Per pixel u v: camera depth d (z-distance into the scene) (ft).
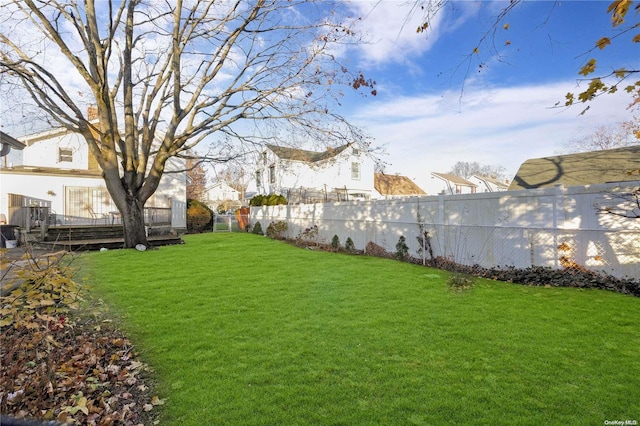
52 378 8.92
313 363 10.16
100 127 33.27
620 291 16.83
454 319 13.56
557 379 9.12
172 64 33.68
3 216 44.42
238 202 127.65
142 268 23.95
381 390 8.72
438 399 8.30
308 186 73.56
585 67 8.54
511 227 21.81
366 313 14.40
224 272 22.66
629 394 8.40
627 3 7.17
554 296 16.48
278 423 7.54
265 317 14.05
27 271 10.10
